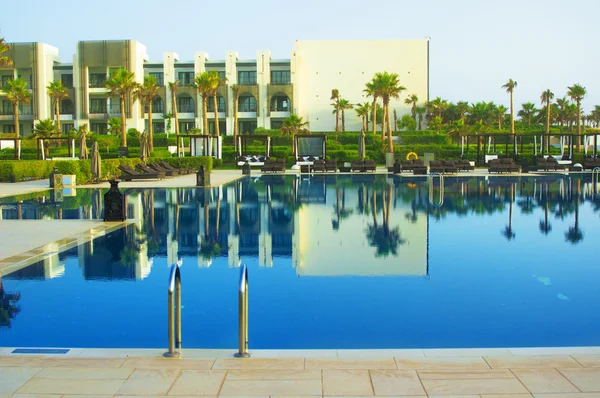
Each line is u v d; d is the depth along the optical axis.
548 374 4.16
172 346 4.61
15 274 7.82
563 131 74.00
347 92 73.12
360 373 4.21
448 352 4.68
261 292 6.89
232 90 71.06
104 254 9.20
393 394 3.85
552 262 8.50
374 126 66.12
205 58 72.12
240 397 3.82
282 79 73.69
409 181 27.41
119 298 6.66
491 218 13.27
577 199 17.64
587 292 6.85
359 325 5.66
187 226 12.27
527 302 6.45
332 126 73.31
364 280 7.46
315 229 11.83
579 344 5.13
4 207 16.39
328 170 36.94
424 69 73.12
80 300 6.58
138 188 23.23
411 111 73.81
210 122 73.62
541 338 5.28
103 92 71.38
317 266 8.30
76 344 5.18
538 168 35.59
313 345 5.11
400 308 6.22
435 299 6.58
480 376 4.13
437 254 9.15
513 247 9.70
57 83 66.12
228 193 20.89
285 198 18.73
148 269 8.13
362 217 13.67
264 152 51.28
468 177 30.06
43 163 29.03
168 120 69.88
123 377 4.15
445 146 55.69
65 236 10.91
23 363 4.43
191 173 34.81
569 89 67.38
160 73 73.31
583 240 10.31
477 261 8.60
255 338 5.29
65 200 18.53
